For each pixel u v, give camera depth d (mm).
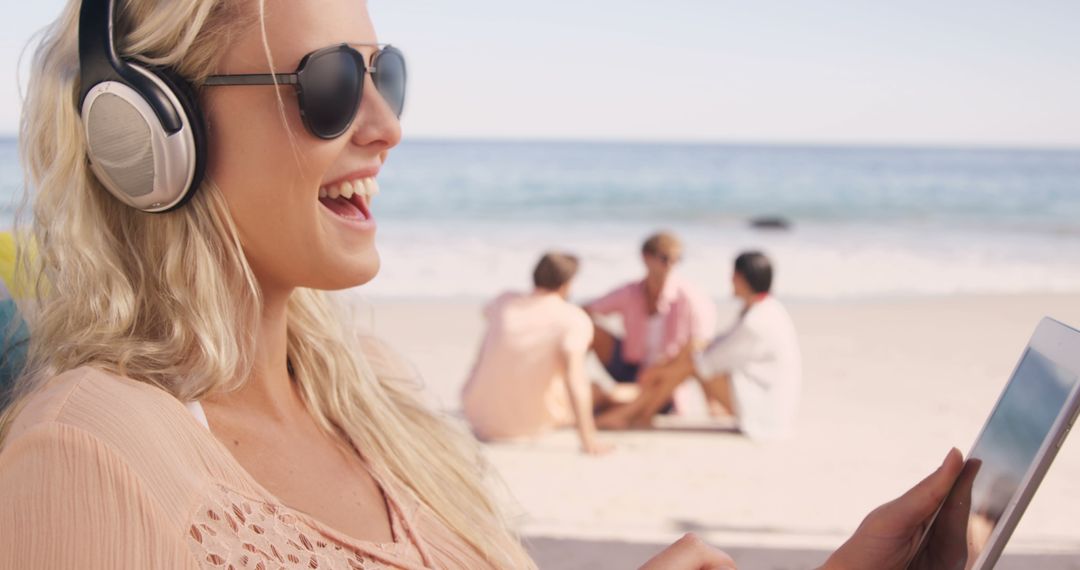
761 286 5992
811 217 24109
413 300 11547
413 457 1387
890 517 1264
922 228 21234
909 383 7324
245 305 1084
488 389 5688
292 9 1016
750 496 4777
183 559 875
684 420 6184
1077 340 1066
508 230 20578
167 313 1037
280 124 1012
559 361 5617
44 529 835
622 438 5758
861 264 15570
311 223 1053
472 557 1290
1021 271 14859
